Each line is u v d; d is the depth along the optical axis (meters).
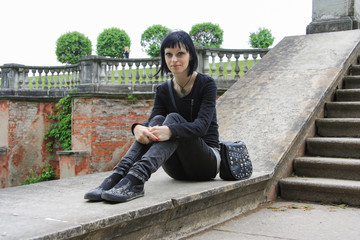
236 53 10.16
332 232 2.70
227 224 2.98
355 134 4.68
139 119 10.72
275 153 4.07
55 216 1.97
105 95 10.59
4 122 12.15
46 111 12.53
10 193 2.74
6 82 12.23
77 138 10.88
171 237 2.51
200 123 2.78
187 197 2.50
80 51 25.80
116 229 2.02
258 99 5.40
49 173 12.34
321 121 4.89
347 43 6.67
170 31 2.90
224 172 3.16
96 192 2.36
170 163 3.07
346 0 8.16
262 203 3.71
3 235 1.63
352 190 3.54
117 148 10.77
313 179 4.00
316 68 5.90
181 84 3.01
